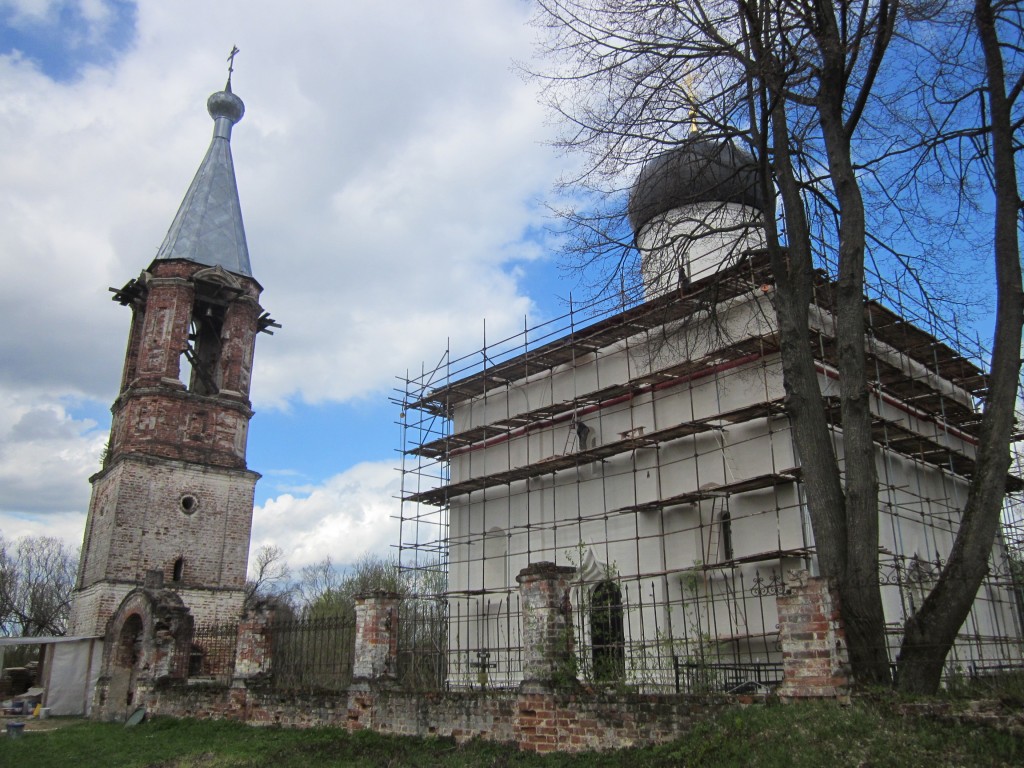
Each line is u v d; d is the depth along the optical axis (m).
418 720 14.96
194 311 36.50
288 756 14.60
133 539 30.25
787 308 14.16
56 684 28.80
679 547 21.25
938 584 11.82
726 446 20.78
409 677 17.77
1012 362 12.05
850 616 11.92
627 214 16.33
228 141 39.88
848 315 13.37
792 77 14.36
